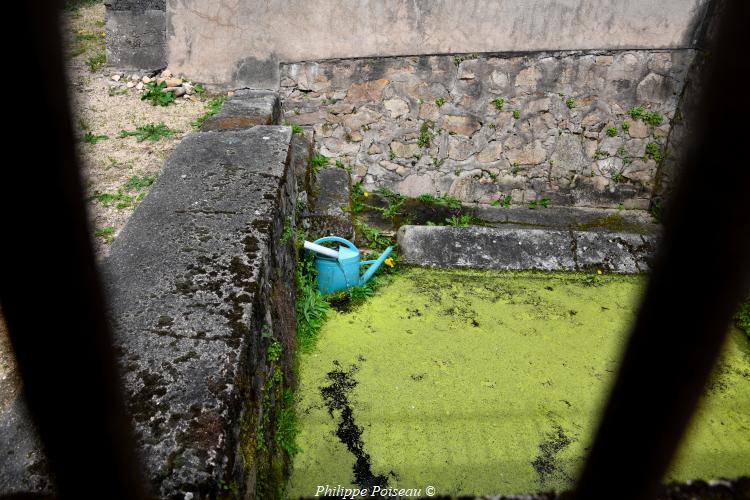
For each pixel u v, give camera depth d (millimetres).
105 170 3439
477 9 4094
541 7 4078
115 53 4602
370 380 2869
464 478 2355
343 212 3885
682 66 4238
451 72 4320
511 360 3086
